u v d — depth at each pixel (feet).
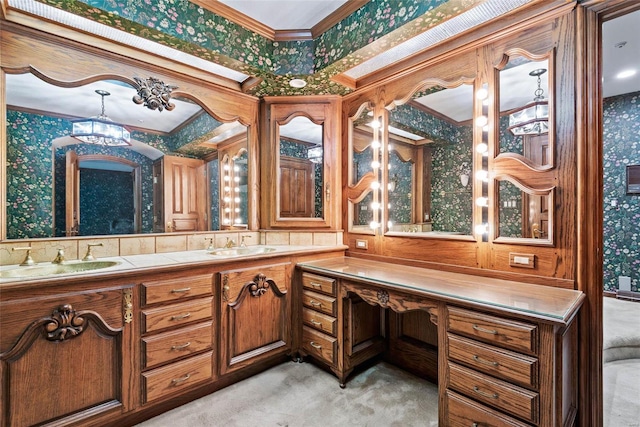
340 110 9.19
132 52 6.81
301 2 6.45
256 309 7.25
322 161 9.15
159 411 5.98
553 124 5.33
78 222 6.56
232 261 6.81
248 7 6.61
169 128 7.73
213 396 6.55
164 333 5.90
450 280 6.00
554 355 4.00
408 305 5.66
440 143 7.77
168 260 6.42
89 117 6.63
